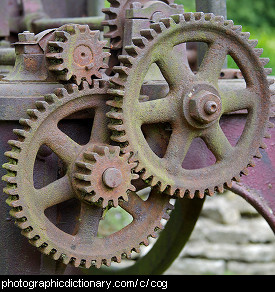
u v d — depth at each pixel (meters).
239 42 2.54
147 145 2.44
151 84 2.58
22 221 2.34
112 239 2.49
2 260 2.49
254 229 5.19
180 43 2.49
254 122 2.62
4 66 3.09
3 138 2.43
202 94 2.46
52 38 2.45
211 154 2.79
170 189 2.48
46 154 2.46
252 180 2.91
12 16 3.80
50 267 2.56
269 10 7.05
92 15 4.02
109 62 2.75
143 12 2.66
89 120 2.54
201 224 5.18
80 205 2.57
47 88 2.45
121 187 2.37
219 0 3.12
